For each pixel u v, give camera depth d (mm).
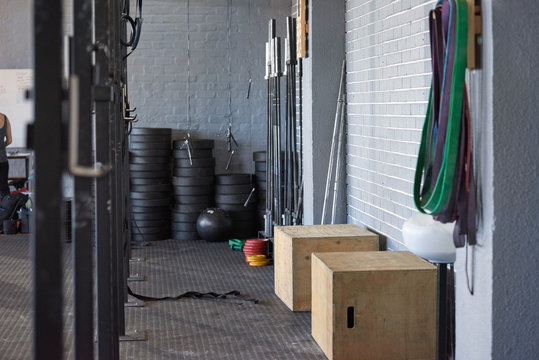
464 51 3133
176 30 9477
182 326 5359
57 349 1625
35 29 1580
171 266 7523
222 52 9555
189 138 9492
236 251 8320
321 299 4664
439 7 3334
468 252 3363
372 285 4383
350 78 6754
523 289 3139
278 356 4672
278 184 7828
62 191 1620
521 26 3051
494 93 3059
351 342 4395
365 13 6230
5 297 6145
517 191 3105
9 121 9555
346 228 6055
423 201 3467
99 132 3082
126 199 6570
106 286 3420
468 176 3199
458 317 3494
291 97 7551
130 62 9438
